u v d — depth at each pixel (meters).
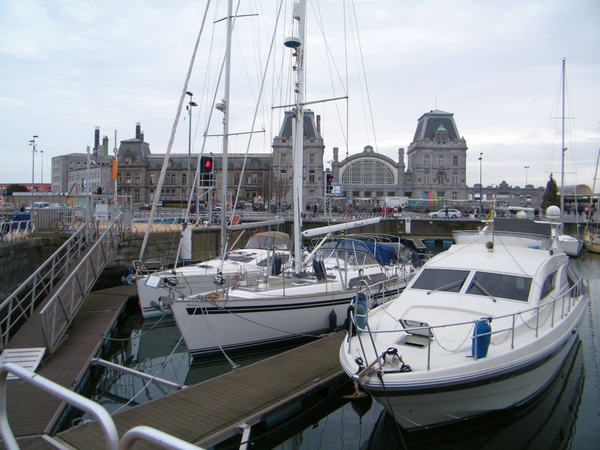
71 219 22.77
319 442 7.64
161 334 14.23
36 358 9.34
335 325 11.76
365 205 77.56
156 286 10.70
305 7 12.45
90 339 11.15
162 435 2.41
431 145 100.62
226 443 6.87
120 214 19.83
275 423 7.73
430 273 9.74
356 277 13.16
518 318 8.13
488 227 13.93
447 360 6.95
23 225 20.77
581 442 7.60
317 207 57.12
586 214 52.62
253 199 93.44
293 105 13.34
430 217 54.34
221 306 10.58
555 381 9.62
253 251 17.91
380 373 6.46
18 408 7.27
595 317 15.84
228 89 17.72
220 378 8.62
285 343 11.47
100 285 19.31
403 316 8.39
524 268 9.50
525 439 7.74
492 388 7.14
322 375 8.70
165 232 22.02
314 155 92.31
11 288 14.20
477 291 8.99
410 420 7.03
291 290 11.83
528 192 103.38
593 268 28.58
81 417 8.27
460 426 7.54
